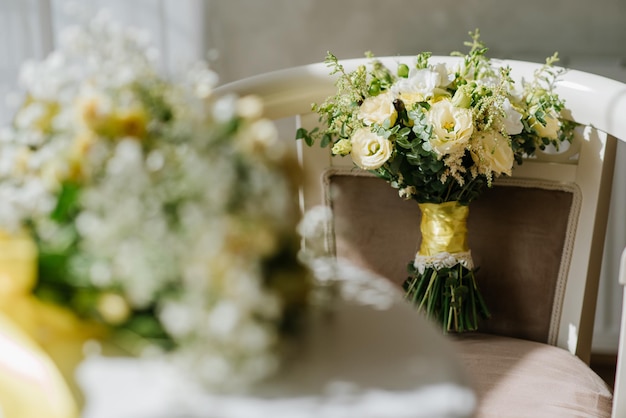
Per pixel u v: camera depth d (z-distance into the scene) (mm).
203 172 1320
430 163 1782
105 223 1316
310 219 1409
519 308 1964
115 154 1354
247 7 2320
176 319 1291
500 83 1808
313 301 1427
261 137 1371
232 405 1311
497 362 1823
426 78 1811
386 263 2018
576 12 2283
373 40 2328
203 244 1297
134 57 1419
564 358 1856
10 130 1438
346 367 1361
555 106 1887
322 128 2035
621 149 2273
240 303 1294
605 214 1960
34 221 1371
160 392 1319
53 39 2232
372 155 1799
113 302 1330
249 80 2016
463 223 1861
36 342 1354
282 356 1360
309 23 2326
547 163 1947
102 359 1354
